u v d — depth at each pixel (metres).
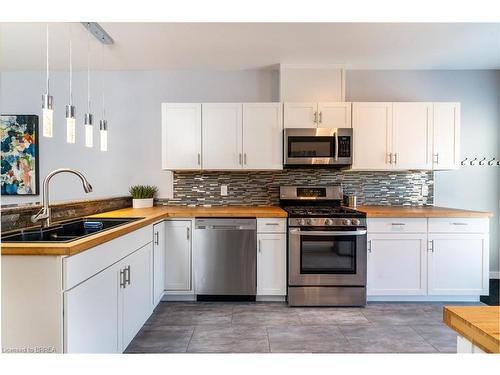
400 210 3.42
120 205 3.63
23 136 3.95
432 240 3.23
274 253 3.26
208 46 3.27
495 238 4.02
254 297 3.34
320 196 3.84
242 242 3.27
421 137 3.58
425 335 2.60
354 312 3.06
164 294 3.28
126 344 2.20
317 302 3.20
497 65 3.84
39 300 1.48
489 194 4.00
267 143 3.59
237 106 3.59
